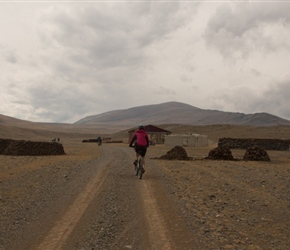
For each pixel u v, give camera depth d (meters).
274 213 8.80
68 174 16.08
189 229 7.24
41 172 17.19
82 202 9.73
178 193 11.20
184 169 18.78
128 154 32.25
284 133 94.56
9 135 133.50
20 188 12.46
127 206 9.23
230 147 51.09
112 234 6.90
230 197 10.77
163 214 8.42
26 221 7.96
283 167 21.00
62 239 6.65
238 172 17.70
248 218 8.26
